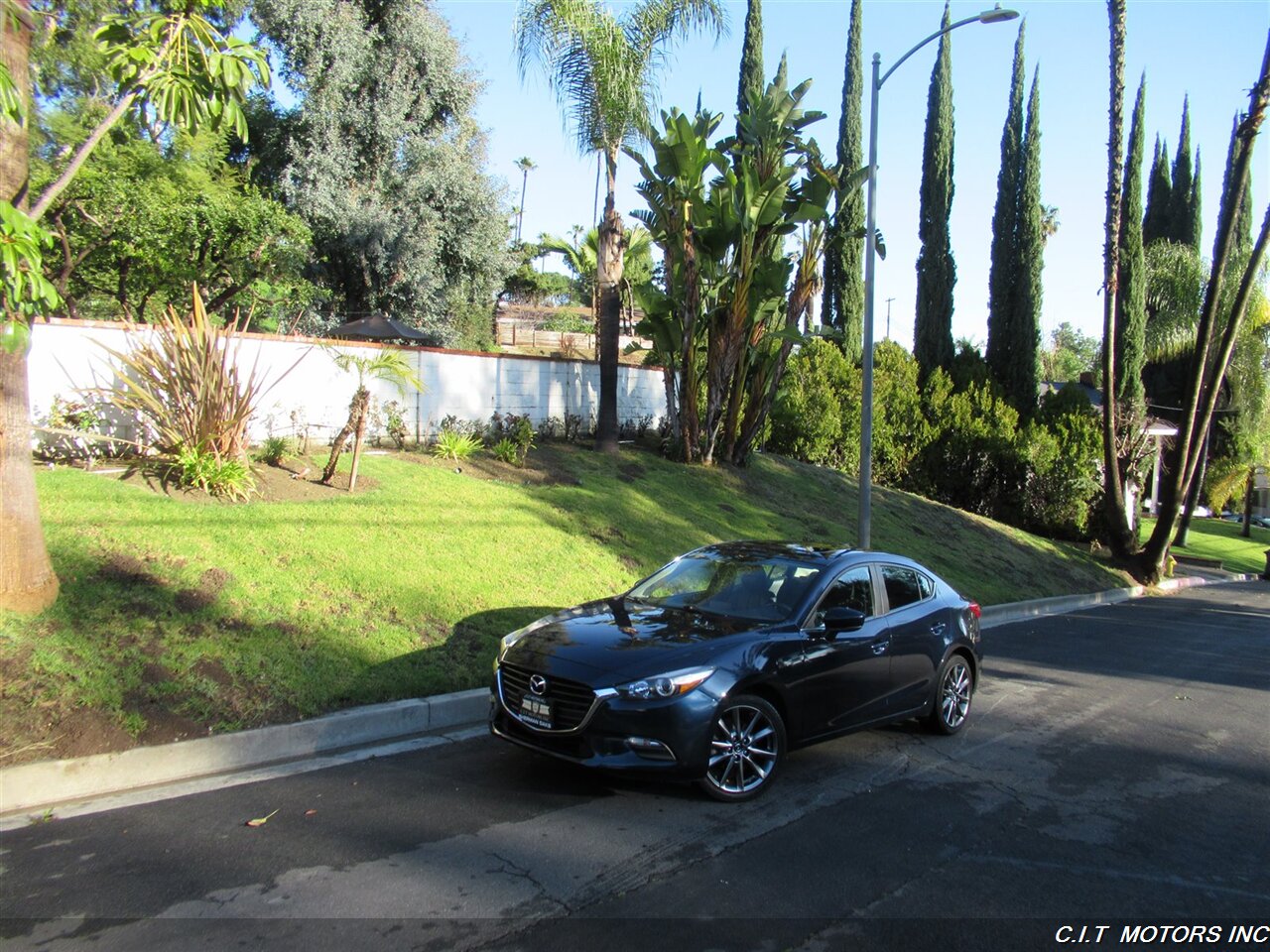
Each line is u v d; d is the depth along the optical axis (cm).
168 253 1465
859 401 2420
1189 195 4206
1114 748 764
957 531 2172
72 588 677
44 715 551
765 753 585
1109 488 2464
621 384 1853
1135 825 573
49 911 392
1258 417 3203
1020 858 509
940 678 755
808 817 555
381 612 816
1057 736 795
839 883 462
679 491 1573
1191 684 1083
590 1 1371
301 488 1016
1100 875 490
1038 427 2686
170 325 953
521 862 465
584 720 535
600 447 1622
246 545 837
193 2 679
